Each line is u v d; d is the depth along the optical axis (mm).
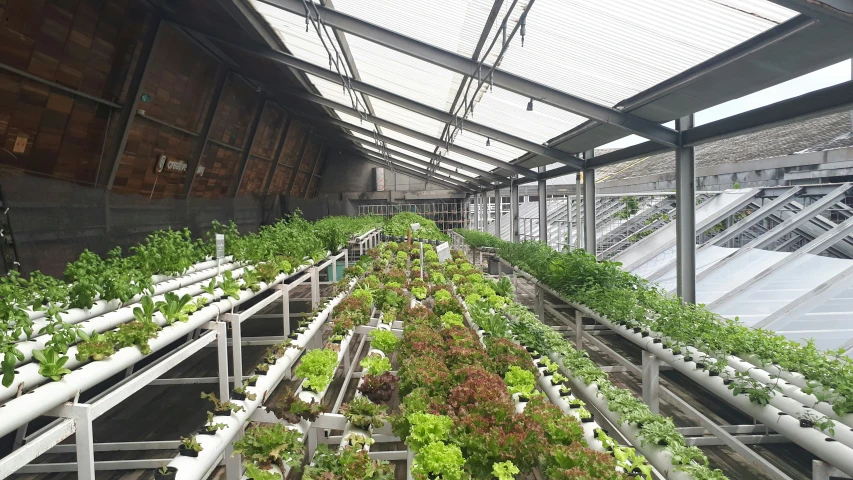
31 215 5887
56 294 4074
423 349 4562
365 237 16109
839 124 5270
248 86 12859
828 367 3627
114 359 3338
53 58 6543
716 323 4977
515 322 5855
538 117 8031
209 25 8297
